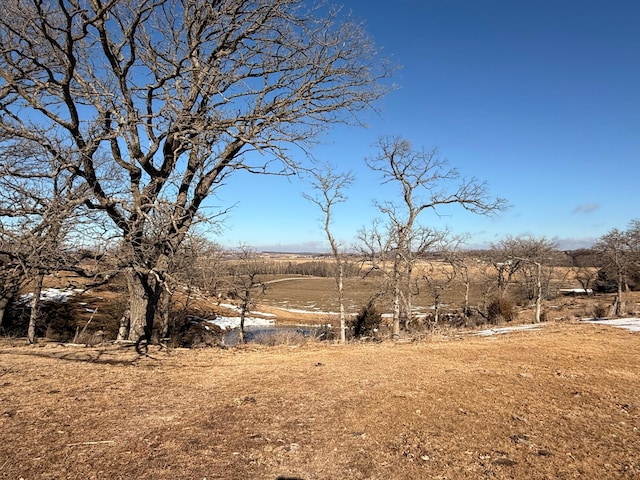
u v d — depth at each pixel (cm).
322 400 623
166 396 634
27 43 877
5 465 394
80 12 788
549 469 402
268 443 464
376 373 803
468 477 388
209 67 1027
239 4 1013
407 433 493
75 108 888
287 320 3694
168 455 430
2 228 563
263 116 1002
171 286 766
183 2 1038
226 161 1116
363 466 411
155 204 774
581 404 602
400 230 2294
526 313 2939
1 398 587
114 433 483
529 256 3684
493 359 938
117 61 996
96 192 832
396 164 2398
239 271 2025
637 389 682
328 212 2141
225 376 774
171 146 1037
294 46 1059
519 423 526
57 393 623
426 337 1406
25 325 1923
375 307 2644
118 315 2147
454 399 625
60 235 620
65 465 401
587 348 1058
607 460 422
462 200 2339
